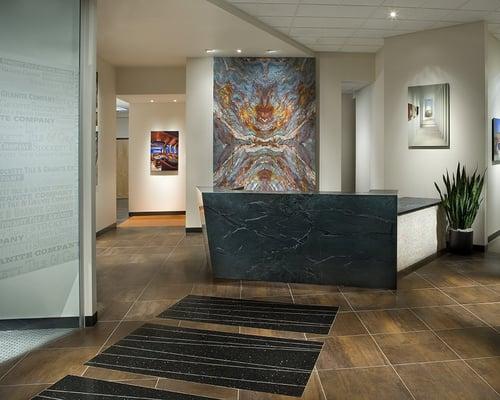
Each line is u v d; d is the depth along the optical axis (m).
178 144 11.66
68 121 3.73
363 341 3.40
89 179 3.78
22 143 3.67
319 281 4.94
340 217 4.83
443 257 6.27
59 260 3.75
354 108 10.89
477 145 6.69
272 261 5.05
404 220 5.41
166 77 9.29
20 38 3.63
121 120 16.28
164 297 4.55
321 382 2.77
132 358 3.12
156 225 9.91
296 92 8.48
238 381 2.78
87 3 3.71
